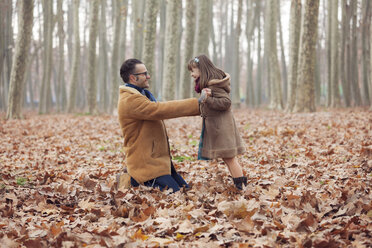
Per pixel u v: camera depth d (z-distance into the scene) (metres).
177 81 28.56
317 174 4.50
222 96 3.47
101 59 31.77
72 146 8.02
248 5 32.28
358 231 2.51
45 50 24.48
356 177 4.25
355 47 21.33
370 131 7.64
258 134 8.62
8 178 4.80
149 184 3.74
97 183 4.47
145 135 3.70
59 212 3.49
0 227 3.01
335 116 11.84
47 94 24.62
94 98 21.05
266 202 3.33
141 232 2.81
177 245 2.51
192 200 3.53
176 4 14.90
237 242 2.54
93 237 2.65
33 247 2.57
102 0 28.91
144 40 13.95
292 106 17.12
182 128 10.82
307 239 2.40
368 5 19.56
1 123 13.30
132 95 3.60
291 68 17.20
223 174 4.77
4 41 20.72
